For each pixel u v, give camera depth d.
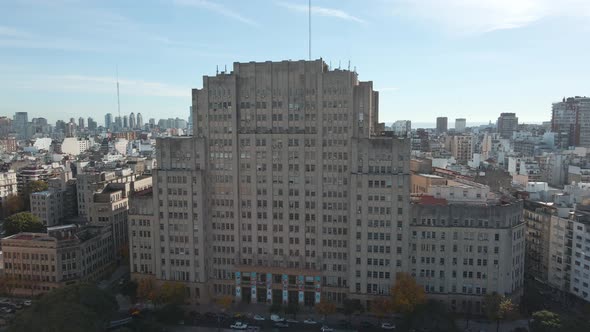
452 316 174.38
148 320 167.75
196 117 191.12
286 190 186.50
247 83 186.62
